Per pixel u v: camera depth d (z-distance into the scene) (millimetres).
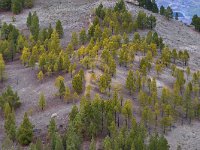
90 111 118500
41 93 137875
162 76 150250
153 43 164875
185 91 135375
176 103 132625
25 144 118562
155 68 150750
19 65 162500
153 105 132250
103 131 120625
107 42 159875
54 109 133125
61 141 110000
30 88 146750
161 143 110438
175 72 149000
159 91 141250
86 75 145000
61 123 124812
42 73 147750
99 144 115875
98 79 142375
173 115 128375
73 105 128000
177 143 121438
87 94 129875
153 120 125188
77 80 136000
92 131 117375
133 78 138875
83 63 148875
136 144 109625
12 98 134875
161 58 159125
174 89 134750
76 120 116625
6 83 150625
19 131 119000
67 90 134250
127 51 156875
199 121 132250
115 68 145000
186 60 164375
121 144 110375
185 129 127562
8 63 164875
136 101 135125
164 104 129250
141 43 163375
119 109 124188
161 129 125438
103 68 147750
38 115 131500
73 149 108625
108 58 148500
